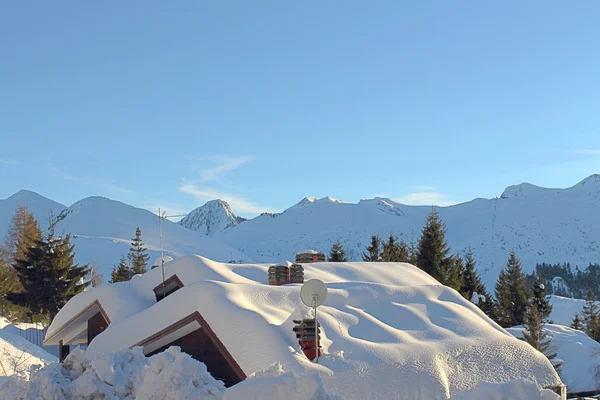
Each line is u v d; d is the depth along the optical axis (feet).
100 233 654.53
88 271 179.11
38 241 171.01
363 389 55.62
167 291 87.35
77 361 46.01
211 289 65.87
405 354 61.26
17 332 143.74
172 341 71.20
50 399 42.06
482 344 67.82
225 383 62.39
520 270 204.44
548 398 35.24
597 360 126.62
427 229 190.70
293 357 55.93
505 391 35.14
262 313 62.64
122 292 87.04
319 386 30.83
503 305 201.67
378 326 67.31
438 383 59.72
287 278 80.38
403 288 79.15
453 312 75.36
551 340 134.31
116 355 45.16
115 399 42.91
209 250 605.31
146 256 310.86
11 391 42.50
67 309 94.89
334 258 212.23
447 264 188.65
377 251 207.31
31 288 164.66
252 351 57.93
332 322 65.26
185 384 40.09
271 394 31.32
